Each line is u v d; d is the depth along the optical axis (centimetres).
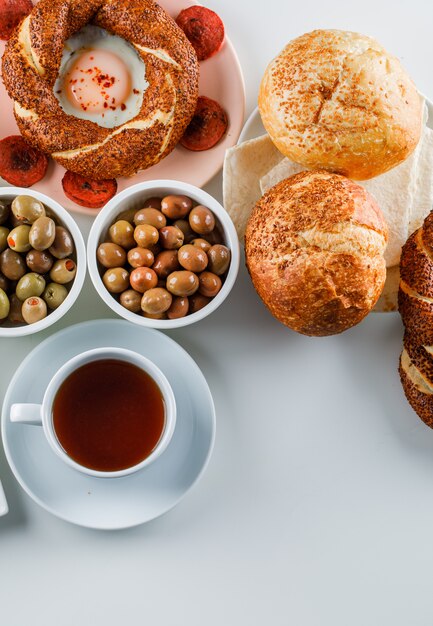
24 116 65
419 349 64
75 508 63
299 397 69
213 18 67
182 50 65
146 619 66
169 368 64
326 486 68
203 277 62
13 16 66
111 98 68
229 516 68
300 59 61
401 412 69
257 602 67
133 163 66
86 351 62
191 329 68
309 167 64
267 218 60
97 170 66
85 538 67
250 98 71
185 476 64
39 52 65
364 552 68
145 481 64
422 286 63
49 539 66
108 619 66
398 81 62
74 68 68
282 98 62
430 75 72
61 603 66
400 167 66
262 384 68
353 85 61
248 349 69
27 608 66
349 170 63
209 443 64
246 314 69
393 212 66
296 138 62
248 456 68
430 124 69
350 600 68
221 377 68
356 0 72
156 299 61
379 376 69
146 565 67
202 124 67
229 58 67
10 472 66
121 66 68
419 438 69
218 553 67
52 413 61
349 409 69
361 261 59
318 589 68
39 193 63
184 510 67
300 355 69
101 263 63
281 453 68
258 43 71
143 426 62
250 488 68
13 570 66
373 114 61
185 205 63
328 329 62
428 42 72
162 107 65
